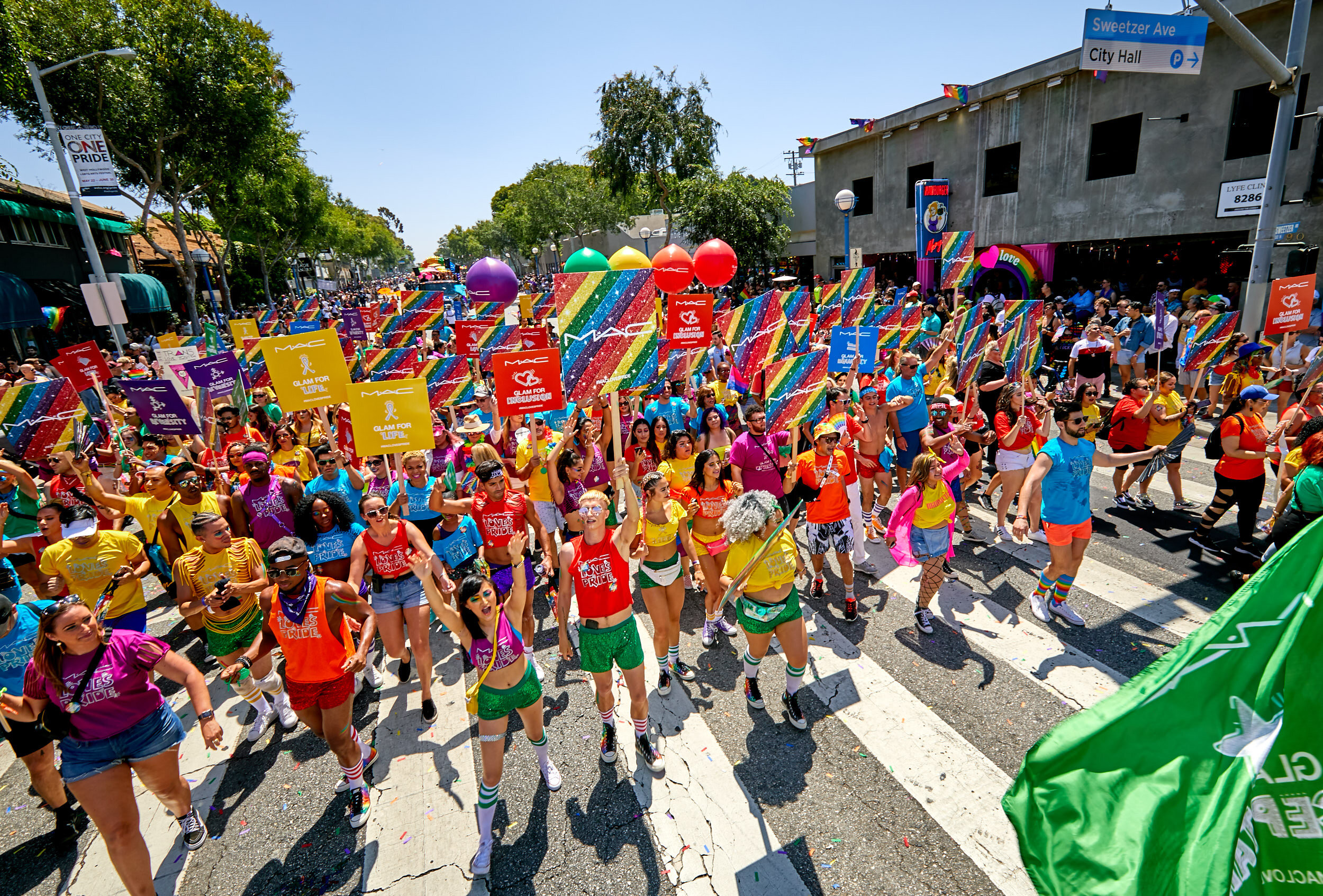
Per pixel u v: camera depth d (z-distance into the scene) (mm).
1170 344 12391
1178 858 2123
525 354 5684
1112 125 17797
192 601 4840
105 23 20172
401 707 5309
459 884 3676
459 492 6238
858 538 7023
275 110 25234
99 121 21047
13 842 4273
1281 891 2092
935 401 9273
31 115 20766
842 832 3828
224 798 4457
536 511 6816
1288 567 2221
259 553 5090
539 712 4062
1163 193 16734
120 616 5207
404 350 10773
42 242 25391
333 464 6223
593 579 4238
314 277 72750
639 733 4445
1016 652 5316
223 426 8375
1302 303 9336
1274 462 7391
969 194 22047
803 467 5969
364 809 4168
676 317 7859
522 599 3902
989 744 4406
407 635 5961
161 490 6453
